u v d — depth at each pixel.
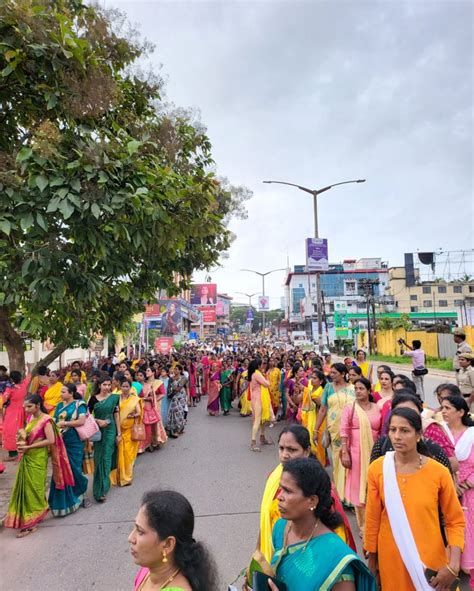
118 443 6.92
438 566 2.56
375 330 47.75
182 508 1.95
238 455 8.69
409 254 73.44
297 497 2.09
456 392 4.05
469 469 3.75
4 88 6.18
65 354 21.33
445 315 66.38
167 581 1.87
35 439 5.45
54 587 4.00
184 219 6.70
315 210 20.55
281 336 82.56
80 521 5.57
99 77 6.08
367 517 2.88
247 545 4.73
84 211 5.70
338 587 1.91
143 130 7.54
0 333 8.42
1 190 5.45
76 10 6.73
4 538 5.11
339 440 5.57
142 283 8.88
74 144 5.96
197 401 18.19
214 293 69.06
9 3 5.39
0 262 6.12
